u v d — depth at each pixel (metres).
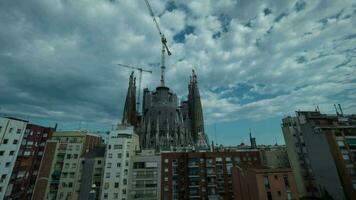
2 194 56.47
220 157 83.25
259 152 85.19
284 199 46.91
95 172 71.50
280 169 50.19
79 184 70.81
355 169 53.84
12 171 60.66
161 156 81.38
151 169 74.81
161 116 155.88
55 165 72.69
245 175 57.56
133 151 79.50
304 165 67.88
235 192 69.50
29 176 68.19
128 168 73.00
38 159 73.00
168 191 75.88
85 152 78.31
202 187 78.19
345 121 65.19
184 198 75.69
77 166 73.31
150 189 72.38
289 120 76.88
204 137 141.50
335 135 58.50
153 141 142.25
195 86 196.75
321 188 60.34
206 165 81.31
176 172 79.25
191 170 80.12
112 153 72.56
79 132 80.25
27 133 68.94
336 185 55.28
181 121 158.88
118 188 68.56
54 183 70.19
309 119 67.31
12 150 60.59
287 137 74.12
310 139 65.31
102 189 67.50
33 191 67.62
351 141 57.34
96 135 87.94
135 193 70.81
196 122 180.50
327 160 58.47
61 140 78.31
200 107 186.75
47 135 77.69
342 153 55.97
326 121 65.94
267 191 47.47
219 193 77.44
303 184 65.88
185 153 82.69
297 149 70.56
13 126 61.56
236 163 82.44
